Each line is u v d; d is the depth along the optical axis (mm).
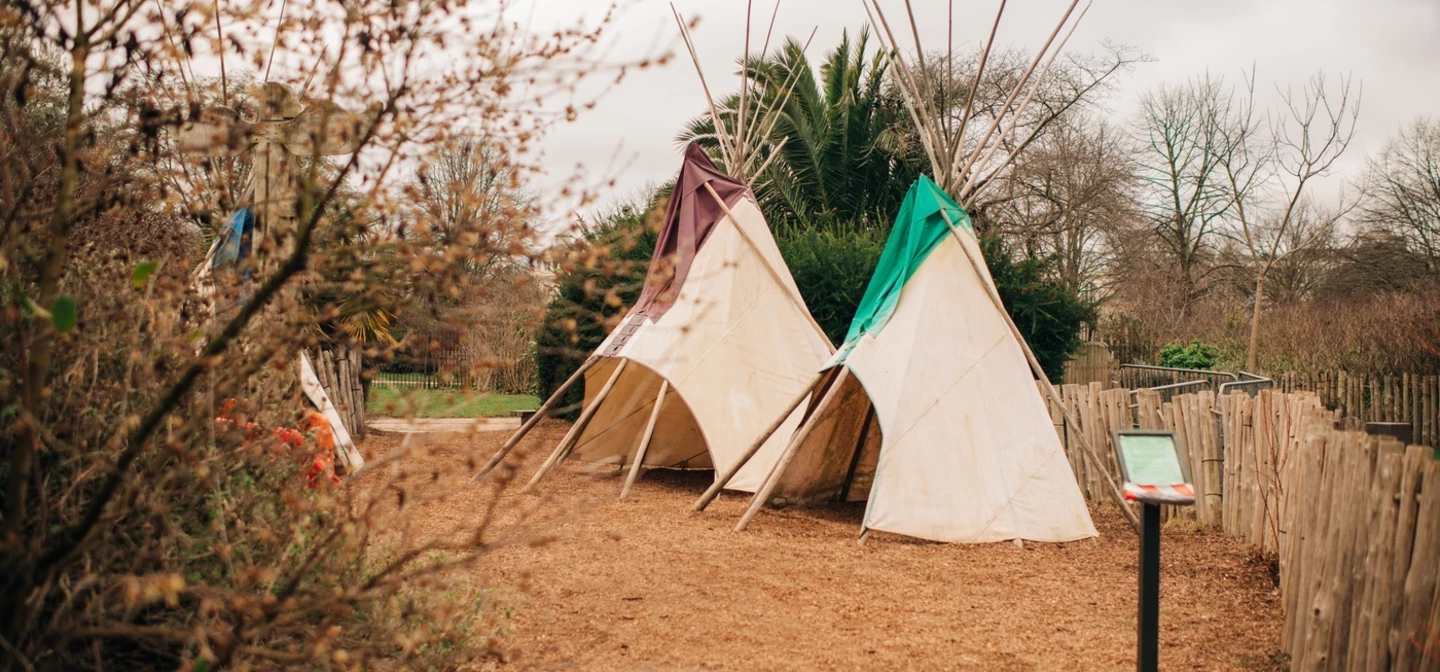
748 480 10258
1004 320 9094
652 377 11133
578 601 5898
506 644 4836
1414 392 15508
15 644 2900
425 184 3307
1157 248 36219
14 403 3115
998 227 28078
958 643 5344
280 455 3781
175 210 3947
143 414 3369
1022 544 7949
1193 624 5750
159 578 2646
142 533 3389
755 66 23719
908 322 8898
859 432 10359
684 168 10953
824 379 9406
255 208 4375
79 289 3398
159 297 3553
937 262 9117
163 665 3600
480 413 18234
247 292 3674
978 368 8727
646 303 10836
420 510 8219
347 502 3508
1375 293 29250
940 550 7750
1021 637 5469
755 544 7797
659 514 9055
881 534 8305
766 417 10320
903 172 24359
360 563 3814
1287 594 5504
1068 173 30734
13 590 2920
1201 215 35250
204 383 3223
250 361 3387
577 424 10383
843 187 24000
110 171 3471
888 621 5734
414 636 3475
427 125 3201
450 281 3223
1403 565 3871
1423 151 30328
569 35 3352
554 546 7297
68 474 3318
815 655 5082
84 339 3281
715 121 12016
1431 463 3756
